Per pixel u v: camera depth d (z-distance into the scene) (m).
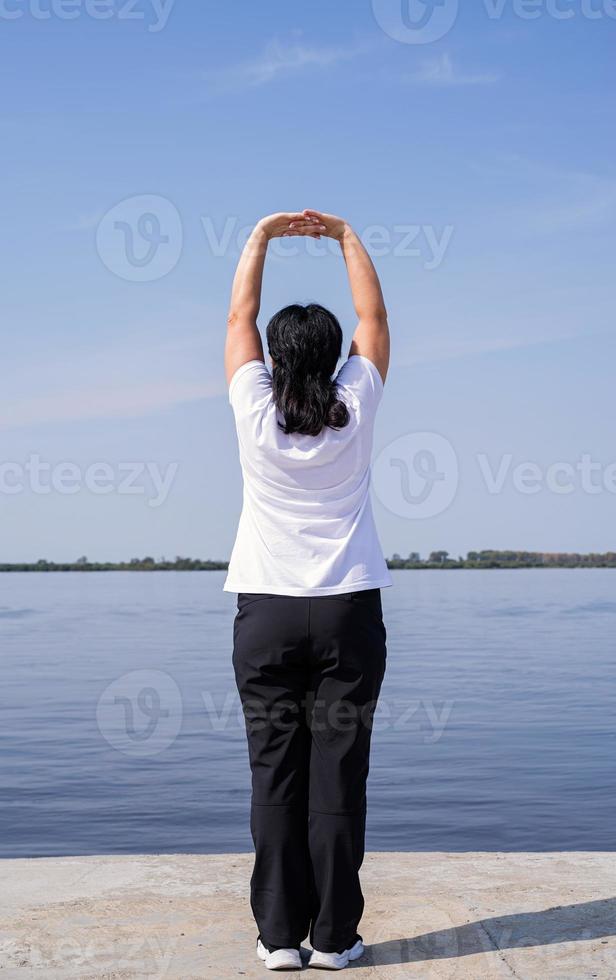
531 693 17.02
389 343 2.57
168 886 3.10
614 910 2.79
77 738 12.91
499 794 8.84
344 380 2.43
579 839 7.06
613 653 25.05
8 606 58.91
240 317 2.53
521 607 51.41
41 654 26.11
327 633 2.28
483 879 3.14
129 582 108.25
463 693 17.14
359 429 2.36
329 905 2.31
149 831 7.45
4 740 12.73
